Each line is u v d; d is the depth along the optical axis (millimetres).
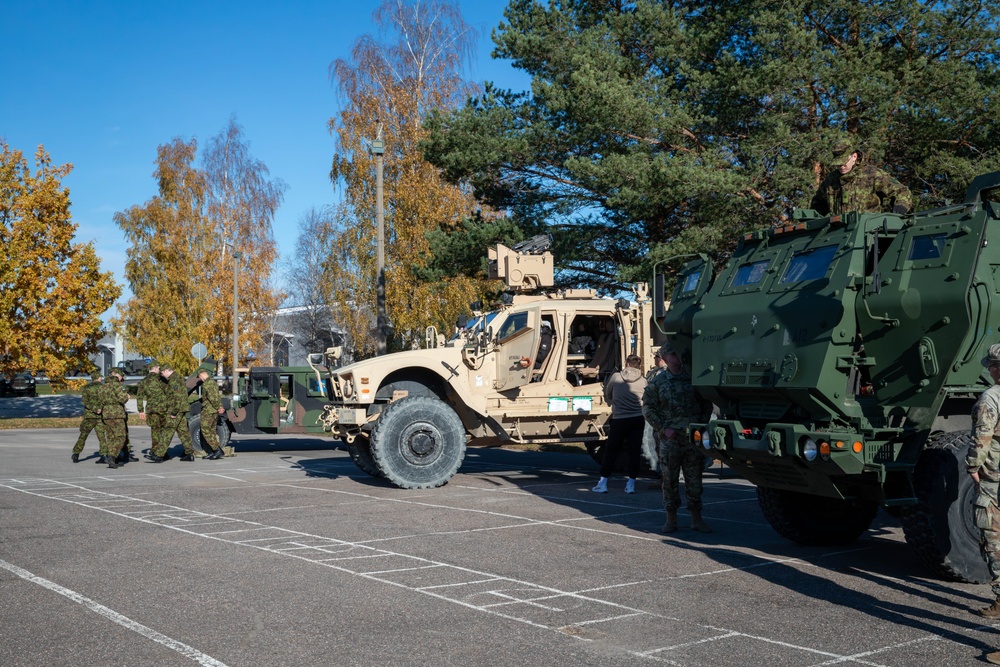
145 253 48312
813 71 19125
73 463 16688
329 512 10195
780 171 19094
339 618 5738
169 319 47781
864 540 8609
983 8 20156
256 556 7680
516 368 13156
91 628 5531
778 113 20109
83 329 34500
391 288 34094
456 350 13141
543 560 7523
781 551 7965
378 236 21547
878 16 20250
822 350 6719
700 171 18922
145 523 9453
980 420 5621
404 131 34531
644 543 8297
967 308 6180
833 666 4820
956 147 20672
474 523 9406
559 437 13664
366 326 36625
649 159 20172
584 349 14086
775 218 19469
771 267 7582
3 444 22406
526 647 5148
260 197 47938
